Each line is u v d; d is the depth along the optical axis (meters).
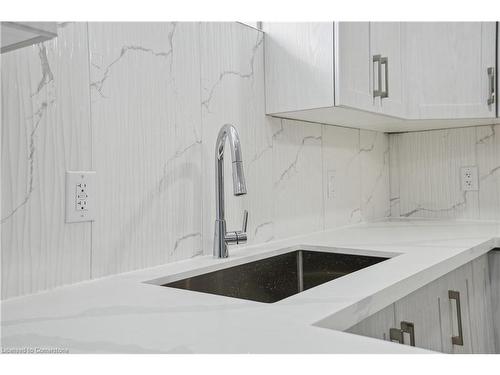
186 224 1.33
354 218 2.20
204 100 1.40
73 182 1.04
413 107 1.97
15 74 0.93
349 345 0.65
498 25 2.03
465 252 1.43
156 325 0.76
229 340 0.68
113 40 1.14
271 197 1.68
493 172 2.26
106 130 1.12
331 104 1.50
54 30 0.71
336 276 1.53
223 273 1.30
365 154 2.31
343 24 1.51
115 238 1.14
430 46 2.01
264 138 1.65
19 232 0.94
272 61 1.64
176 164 1.30
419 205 2.48
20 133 0.94
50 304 0.89
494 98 2.01
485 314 1.73
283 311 0.83
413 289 1.10
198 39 1.39
